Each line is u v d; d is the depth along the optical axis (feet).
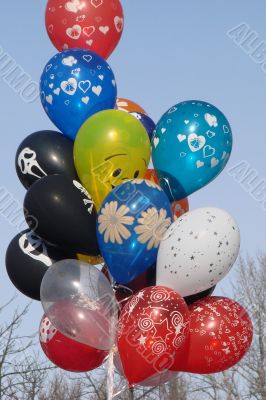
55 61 28.58
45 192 26.50
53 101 28.32
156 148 27.86
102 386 46.37
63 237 26.50
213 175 27.78
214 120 27.68
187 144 27.37
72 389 47.21
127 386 26.66
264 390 48.21
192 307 27.09
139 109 30.83
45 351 27.63
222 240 26.02
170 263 26.00
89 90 28.17
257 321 51.03
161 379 26.78
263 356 49.65
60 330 26.30
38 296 27.78
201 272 25.91
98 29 29.48
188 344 26.48
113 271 26.68
